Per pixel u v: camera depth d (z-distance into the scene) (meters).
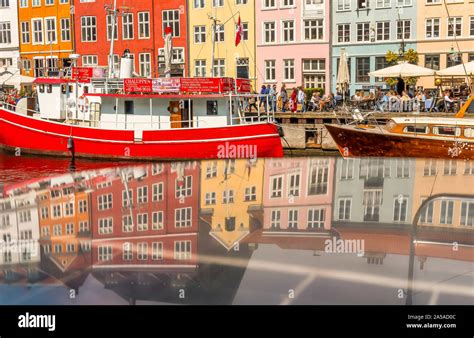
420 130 18.61
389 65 38.03
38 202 1.76
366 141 19.45
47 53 46.56
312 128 28.58
